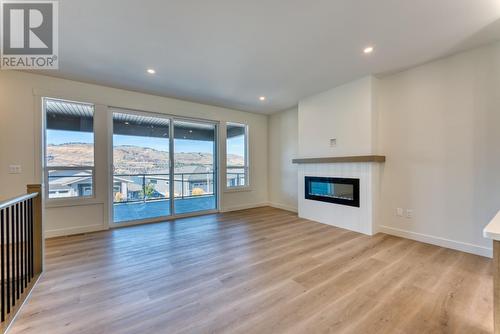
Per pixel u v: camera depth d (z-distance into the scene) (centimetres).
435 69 297
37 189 225
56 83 339
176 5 190
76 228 354
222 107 520
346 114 375
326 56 283
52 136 344
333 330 147
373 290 193
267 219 448
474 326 150
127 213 430
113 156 394
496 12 199
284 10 197
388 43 254
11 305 174
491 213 255
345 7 194
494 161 253
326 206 411
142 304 176
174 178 461
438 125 295
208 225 404
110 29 223
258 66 310
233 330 148
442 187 292
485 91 258
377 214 351
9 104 310
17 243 184
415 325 151
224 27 222
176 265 244
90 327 150
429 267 234
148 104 420
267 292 192
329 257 262
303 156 456
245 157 573
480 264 240
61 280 212
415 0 186
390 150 343
